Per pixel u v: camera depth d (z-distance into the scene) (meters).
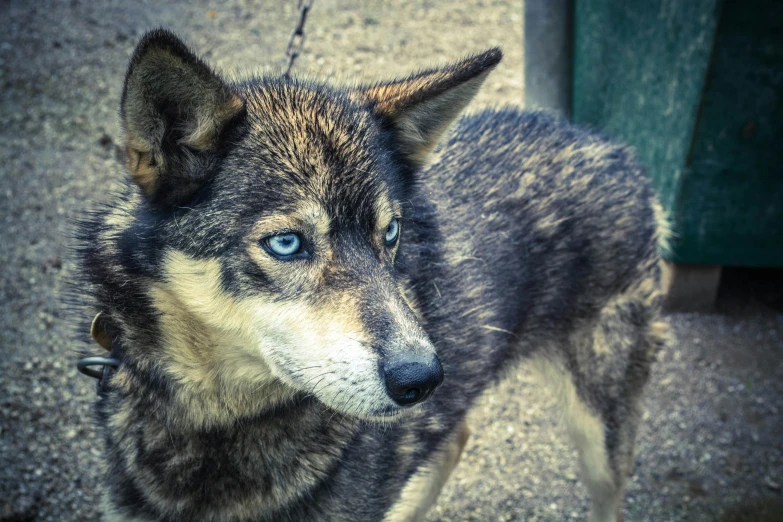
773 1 1.32
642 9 1.53
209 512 1.04
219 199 0.97
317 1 2.67
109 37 2.35
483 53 1.03
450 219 1.13
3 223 1.66
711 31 1.35
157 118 0.96
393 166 1.02
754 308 1.74
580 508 1.33
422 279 1.10
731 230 1.56
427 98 1.02
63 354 1.40
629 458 1.26
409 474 1.11
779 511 1.33
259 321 0.97
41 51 2.23
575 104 1.90
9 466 1.27
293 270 0.97
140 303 1.00
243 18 2.52
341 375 0.95
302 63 2.28
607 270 1.22
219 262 0.97
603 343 1.23
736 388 1.54
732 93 1.39
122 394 1.03
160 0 2.58
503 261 1.16
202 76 0.95
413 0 2.77
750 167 1.48
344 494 1.05
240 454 1.03
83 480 1.27
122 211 1.01
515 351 1.21
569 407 1.25
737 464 1.39
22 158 1.85
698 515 1.33
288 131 0.98
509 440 1.40
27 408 1.33
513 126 1.23
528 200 1.18
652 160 1.60
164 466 1.03
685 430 1.45
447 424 1.14
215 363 1.00
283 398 1.03
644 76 1.57
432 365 0.94
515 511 1.32
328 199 0.97
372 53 2.39
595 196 1.21
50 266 1.58
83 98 2.08
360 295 0.96
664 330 1.27
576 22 1.81
